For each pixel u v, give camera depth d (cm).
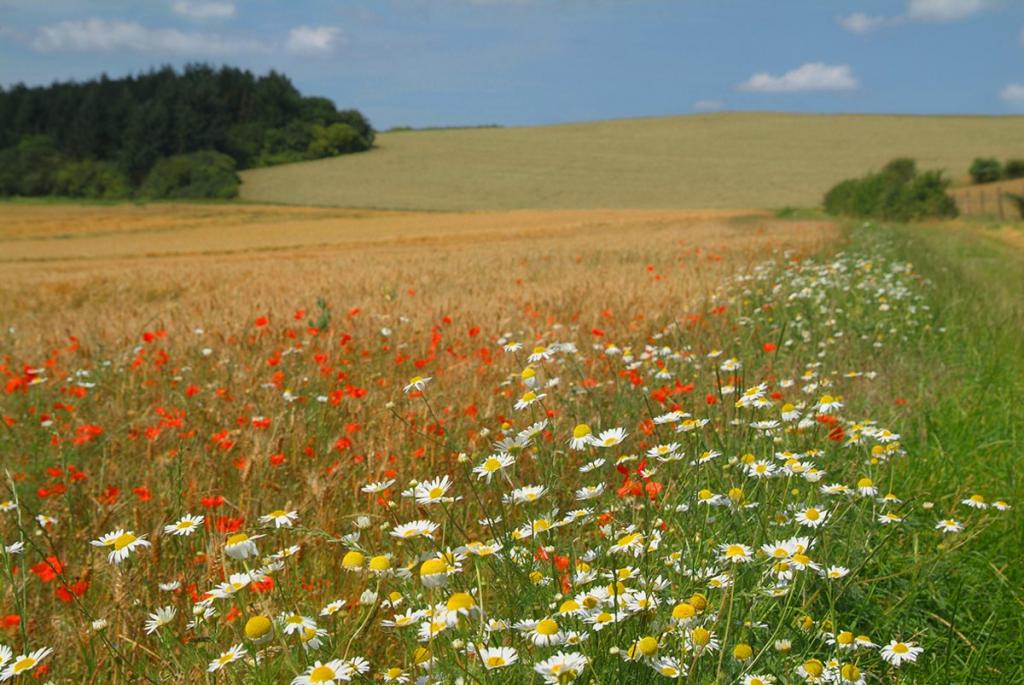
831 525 302
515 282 1491
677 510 313
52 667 269
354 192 9894
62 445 482
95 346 837
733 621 244
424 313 980
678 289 1102
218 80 13100
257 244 5288
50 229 7325
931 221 4600
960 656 296
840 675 218
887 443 374
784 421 397
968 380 666
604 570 257
